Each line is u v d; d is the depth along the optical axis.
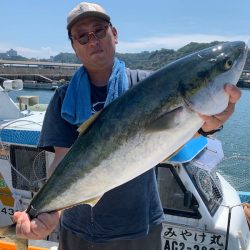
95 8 2.67
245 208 5.36
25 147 5.48
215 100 2.20
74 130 2.86
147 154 2.22
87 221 2.78
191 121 2.21
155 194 2.91
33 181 5.49
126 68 2.89
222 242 4.25
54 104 2.92
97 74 2.79
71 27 2.72
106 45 2.71
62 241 2.97
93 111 2.75
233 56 2.22
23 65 48.53
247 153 11.77
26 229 2.38
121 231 2.73
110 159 2.29
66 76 46.16
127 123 2.26
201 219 4.32
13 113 6.29
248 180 6.29
